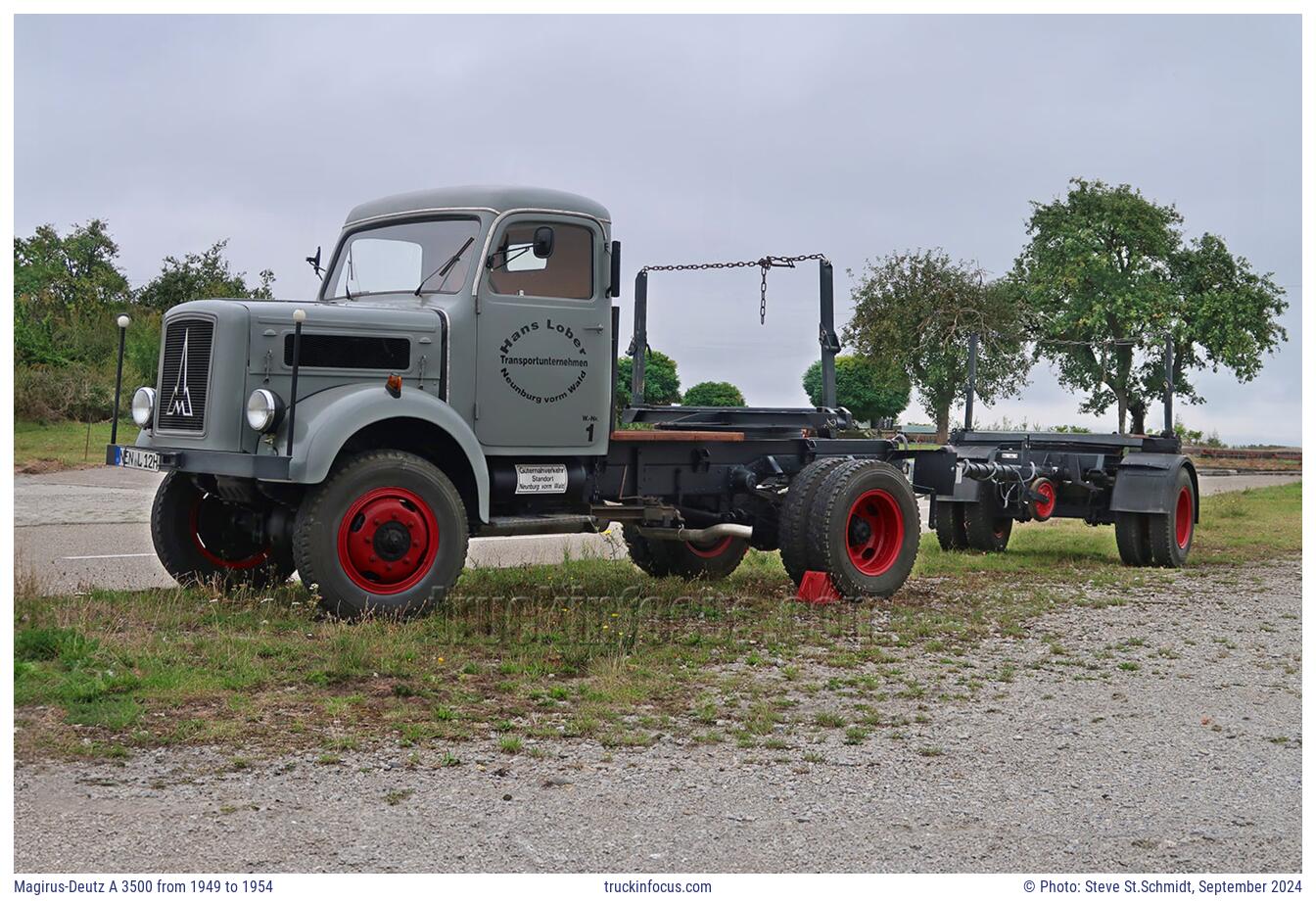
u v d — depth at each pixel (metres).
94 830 3.99
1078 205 33.00
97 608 7.18
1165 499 11.23
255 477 6.92
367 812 4.21
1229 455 36.41
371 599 7.11
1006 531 12.77
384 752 4.87
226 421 7.14
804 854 3.94
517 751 4.94
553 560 11.17
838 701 5.92
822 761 4.95
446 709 5.43
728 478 9.31
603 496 8.68
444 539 7.38
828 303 9.84
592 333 8.24
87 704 5.26
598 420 8.30
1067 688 6.32
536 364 8.00
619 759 4.89
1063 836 4.18
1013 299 27.14
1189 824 4.33
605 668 6.29
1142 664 6.94
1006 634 7.76
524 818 4.20
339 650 6.35
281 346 7.25
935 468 10.05
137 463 7.54
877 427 11.48
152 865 3.73
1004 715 5.75
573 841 3.99
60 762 4.62
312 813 4.18
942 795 4.57
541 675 6.21
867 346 26.42
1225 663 7.00
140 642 6.26
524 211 7.98
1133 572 10.98
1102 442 12.29
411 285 8.09
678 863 3.83
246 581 8.35
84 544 11.33
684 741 5.17
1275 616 8.59
